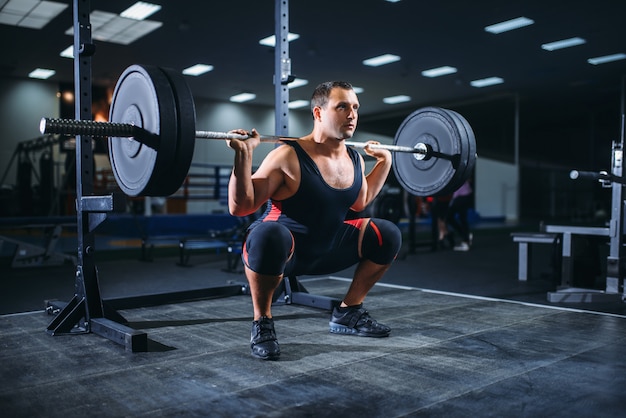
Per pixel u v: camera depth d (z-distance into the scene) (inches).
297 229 70.2
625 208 108.9
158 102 56.9
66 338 75.1
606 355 66.3
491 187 470.9
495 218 451.2
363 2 243.1
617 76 390.0
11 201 338.6
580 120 577.0
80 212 79.2
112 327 72.7
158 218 293.3
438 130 84.7
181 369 61.0
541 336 75.9
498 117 574.9
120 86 64.4
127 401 51.0
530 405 49.8
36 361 64.2
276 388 54.5
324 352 67.9
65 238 279.4
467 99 483.2
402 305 99.3
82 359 65.0
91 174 80.1
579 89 435.8
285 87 100.7
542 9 252.4
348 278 138.3
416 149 84.9
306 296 99.7
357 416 47.2
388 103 502.3
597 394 52.7
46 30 285.0
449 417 46.9
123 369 61.0
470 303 101.5
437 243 229.1
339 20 269.4
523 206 552.4
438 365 62.1
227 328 81.4
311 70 374.9
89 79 79.5
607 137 559.5
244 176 62.7
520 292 118.4
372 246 74.2
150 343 72.6
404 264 175.9
